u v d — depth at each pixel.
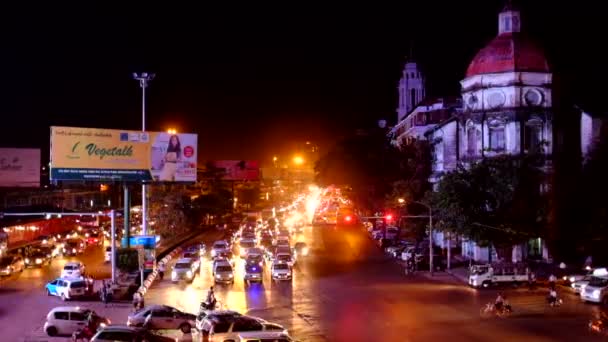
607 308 45.22
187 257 63.62
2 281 59.62
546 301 48.09
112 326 33.34
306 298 49.84
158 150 64.94
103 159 62.75
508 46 68.19
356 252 81.12
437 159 86.12
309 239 95.56
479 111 68.31
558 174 66.38
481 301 48.41
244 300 49.00
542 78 67.38
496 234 61.09
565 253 65.38
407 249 73.88
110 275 61.91
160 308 38.84
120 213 117.81
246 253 71.94
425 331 37.81
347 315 42.88
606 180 62.81
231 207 158.62
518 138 66.62
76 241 83.06
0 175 89.56
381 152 102.75
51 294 51.25
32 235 93.56
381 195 99.75
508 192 61.47
